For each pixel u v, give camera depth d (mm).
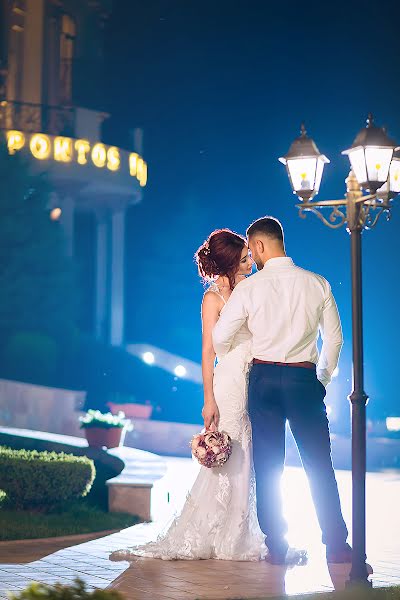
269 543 10258
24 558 11055
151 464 19031
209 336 10742
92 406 40344
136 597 8461
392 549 12656
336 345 10180
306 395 9969
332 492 10016
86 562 10508
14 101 46031
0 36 46875
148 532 14039
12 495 15375
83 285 52781
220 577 9469
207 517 10617
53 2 48125
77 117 47031
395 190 10070
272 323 10023
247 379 10562
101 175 46312
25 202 43688
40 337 43562
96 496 17953
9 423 34688
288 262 10180
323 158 9961
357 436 9195
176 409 46250
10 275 43438
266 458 10156
